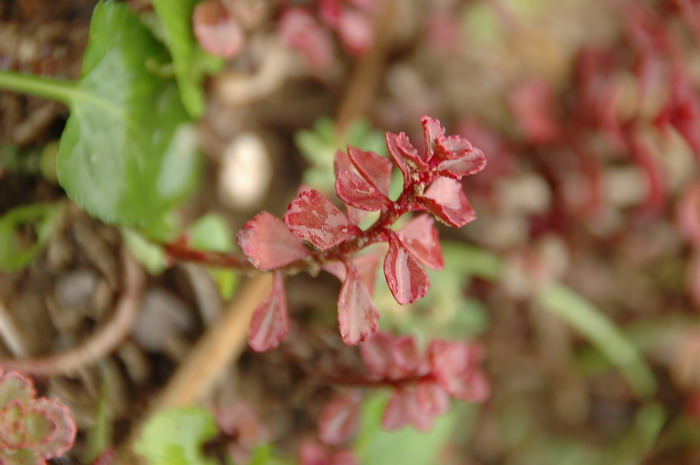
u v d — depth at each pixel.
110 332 0.40
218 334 0.41
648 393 0.55
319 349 0.42
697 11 0.51
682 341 0.56
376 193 0.31
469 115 0.55
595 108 0.52
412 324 0.45
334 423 0.38
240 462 0.39
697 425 0.53
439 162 0.31
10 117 0.39
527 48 0.57
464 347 0.37
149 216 0.38
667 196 0.56
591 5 0.59
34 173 0.40
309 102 0.49
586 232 0.56
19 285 0.40
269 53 0.46
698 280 0.56
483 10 0.56
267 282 0.41
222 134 0.46
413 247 0.33
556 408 0.55
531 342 0.54
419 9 0.54
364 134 0.48
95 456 0.39
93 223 0.41
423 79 0.54
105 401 0.40
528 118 0.53
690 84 0.52
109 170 0.37
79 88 0.37
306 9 0.44
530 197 0.54
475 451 0.53
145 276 0.41
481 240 0.52
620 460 0.54
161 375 0.41
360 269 0.34
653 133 0.51
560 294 0.52
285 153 0.49
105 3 0.37
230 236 0.46
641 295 0.57
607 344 0.53
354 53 0.47
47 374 0.39
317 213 0.31
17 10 0.39
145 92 0.38
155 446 0.38
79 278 0.40
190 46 0.39
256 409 0.43
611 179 0.56
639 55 0.50
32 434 0.35
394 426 0.37
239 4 0.39
